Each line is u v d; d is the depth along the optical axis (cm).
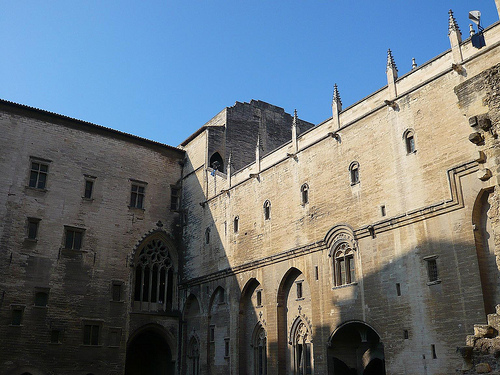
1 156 4541
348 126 3681
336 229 3575
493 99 1803
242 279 4397
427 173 3050
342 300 3425
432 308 2850
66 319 4459
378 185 3350
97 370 4491
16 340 4188
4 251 4328
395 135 3309
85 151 5012
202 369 4631
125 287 4853
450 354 2705
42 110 4838
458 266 2766
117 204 5053
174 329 5050
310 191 3894
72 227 4712
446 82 3059
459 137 2914
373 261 3259
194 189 5362
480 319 2603
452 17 3117
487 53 2864
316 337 3562
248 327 4322
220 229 4825
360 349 3553
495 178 1769
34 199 4597
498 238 1725
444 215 2900
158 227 5253
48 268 4491
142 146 5419
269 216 4262
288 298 3994
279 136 5966
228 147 5462
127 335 4744
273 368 3900
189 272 5141
